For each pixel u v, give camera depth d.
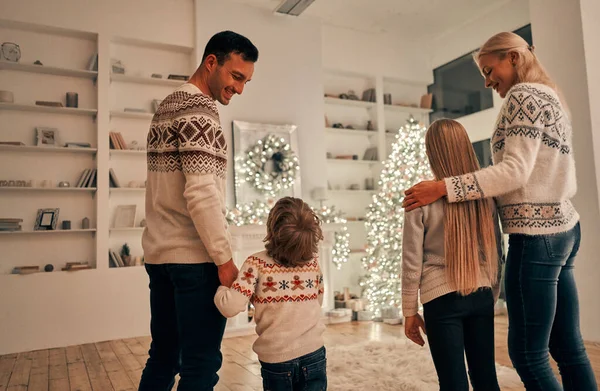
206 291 1.49
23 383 3.16
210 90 1.67
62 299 4.47
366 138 6.78
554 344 1.58
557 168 1.50
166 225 1.53
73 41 4.93
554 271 1.47
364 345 3.75
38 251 4.64
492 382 1.43
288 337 1.63
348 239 6.02
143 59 5.24
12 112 4.65
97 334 4.58
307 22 5.89
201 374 1.45
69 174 4.82
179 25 5.24
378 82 6.64
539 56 4.17
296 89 5.70
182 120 1.47
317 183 5.70
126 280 4.75
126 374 3.34
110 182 4.91
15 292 4.30
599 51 3.87
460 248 1.45
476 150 6.32
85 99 4.95
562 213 1.49
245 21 5.48
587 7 3.88
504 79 1.64
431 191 1.49
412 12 5.96
